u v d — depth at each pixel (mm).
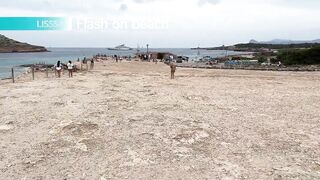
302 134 13875
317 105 20469
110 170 9969
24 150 11750
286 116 17234
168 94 24328
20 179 9398
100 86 29062
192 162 10602
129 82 32812
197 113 17609
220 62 90312
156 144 12281
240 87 29391
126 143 12398
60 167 10227
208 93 25203
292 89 28359
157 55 111500
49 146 12141
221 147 12070
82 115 16859
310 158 11039
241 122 15766
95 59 90688
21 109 18453
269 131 14281
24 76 44156
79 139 12914
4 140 12883
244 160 10820
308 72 54312
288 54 83438
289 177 9469
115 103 20250
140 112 17656
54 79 35938
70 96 23016
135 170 9961
